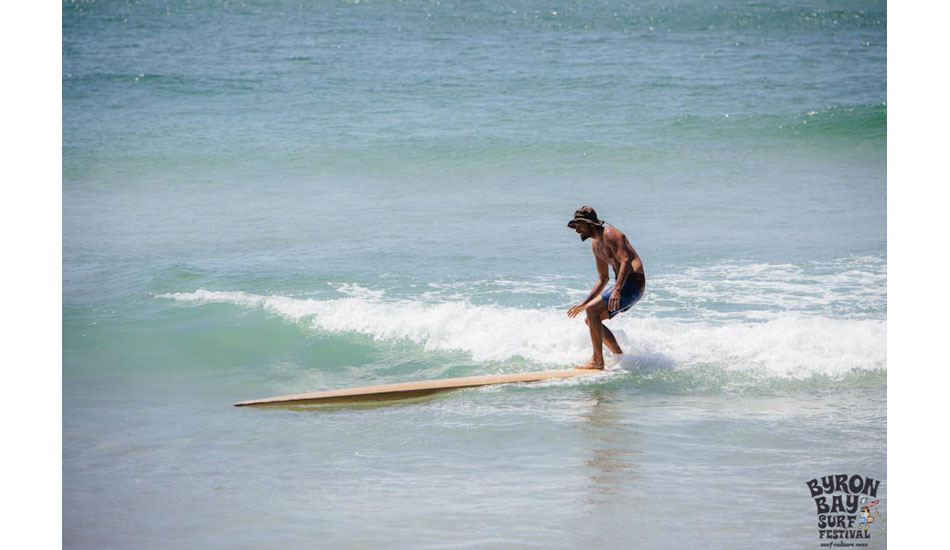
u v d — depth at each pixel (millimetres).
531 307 28625
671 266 33594
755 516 14844
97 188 49312
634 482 16328
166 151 56531
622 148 57031
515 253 35781
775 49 96750
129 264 34719
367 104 68875
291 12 116125
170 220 42750
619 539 13992
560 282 31516
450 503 15500
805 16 122188
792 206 44188
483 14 117312
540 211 43906
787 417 19953
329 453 18219
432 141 58219
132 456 18172
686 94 72875
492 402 21500
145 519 15094
